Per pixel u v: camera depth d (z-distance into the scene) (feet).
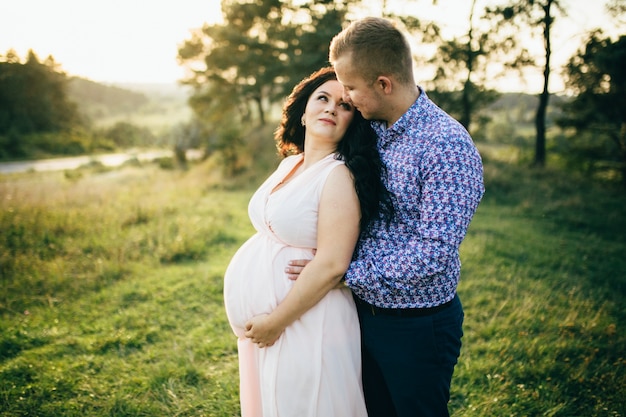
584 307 12.98
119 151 198.49
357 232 4.86
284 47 74.90
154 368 9.44
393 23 4.83
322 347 4.99
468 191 4.46
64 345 10.48
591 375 9.34
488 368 9.53
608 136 46.24
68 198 28.30
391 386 5.07
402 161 4.75
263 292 5.30
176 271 15.81
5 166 111.96
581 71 45.70
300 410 5.05
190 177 50.70
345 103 5.32
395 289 4.70
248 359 5.90
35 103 201.57
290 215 5.08
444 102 59.82
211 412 8.10
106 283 14.47
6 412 7.88
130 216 23.15
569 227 24.54
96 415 7.93
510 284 14.84
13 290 13.47
